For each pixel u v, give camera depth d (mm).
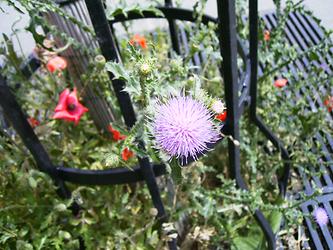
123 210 1313
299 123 1620
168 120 743
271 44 1593
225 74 980
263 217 1279
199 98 788
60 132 1481
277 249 1416
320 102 1737
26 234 1251
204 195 1314
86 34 1223
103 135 1537
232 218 1435
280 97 1663
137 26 2168
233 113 1067
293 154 1518
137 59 743
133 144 854
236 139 1146
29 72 1617
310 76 1635
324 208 1482
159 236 1353
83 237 1270
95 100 1394
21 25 1950
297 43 2053
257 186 1437
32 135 1027
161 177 1386
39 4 921
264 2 2436
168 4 1390
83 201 1340
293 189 1577
